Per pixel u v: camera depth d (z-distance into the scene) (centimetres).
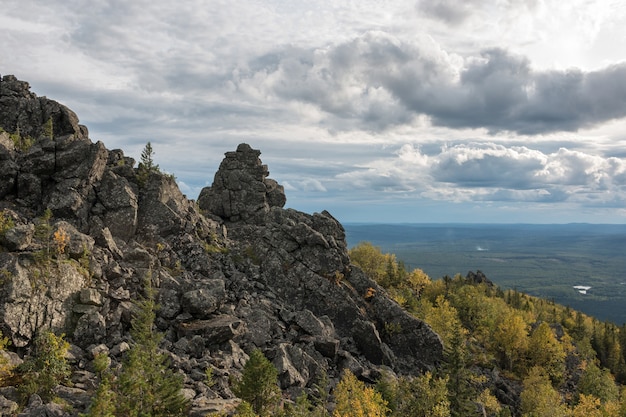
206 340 5700
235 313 6706
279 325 6856
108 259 6094
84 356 4672
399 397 6172
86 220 6894
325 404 5259
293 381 5666
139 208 7788
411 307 12131
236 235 10194
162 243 7525
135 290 5966
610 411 9450
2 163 6838
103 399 3180
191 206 9188
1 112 8444
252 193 11425
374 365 7494
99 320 5019
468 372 7188
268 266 8381
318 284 8206
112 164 8300
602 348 19075
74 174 7125
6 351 4188
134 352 3834
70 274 5209
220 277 7531
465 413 6625
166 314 5906
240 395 4406
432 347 8338
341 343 7600
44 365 3978
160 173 8425
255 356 4503
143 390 3656
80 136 9038
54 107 8794
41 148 7131
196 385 4684
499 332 13112
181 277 6894
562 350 13250
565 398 11838
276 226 9250
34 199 6906
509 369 12562
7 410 3394
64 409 3603
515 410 9581
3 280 4581
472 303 15462
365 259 15200
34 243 5322
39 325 4628
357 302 8438
